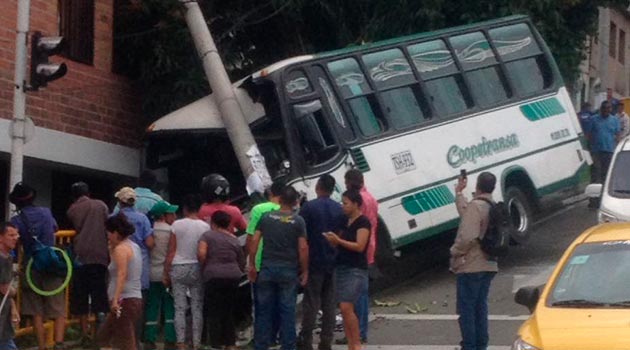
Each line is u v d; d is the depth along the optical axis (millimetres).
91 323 16484
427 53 21562
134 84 23828
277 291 14914
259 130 19266
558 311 10961
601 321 10555
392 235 20219
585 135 26703
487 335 14547
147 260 15664
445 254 23359
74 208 15977
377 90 20594
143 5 23219
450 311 19188
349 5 25812
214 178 16344
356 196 14477
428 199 20797
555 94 23141
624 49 52688
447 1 25562
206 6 24938
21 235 15219
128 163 23484
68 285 16047
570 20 27922
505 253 14391
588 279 11430
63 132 21516
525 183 22234
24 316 15797
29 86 15141
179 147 19359
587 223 25750
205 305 15711
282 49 26109
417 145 20859
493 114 22016
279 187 15180
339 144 19688
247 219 18516
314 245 15391
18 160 15258
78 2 22156
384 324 18125
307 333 15586
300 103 19359
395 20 25328
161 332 17438
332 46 26375
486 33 22469
